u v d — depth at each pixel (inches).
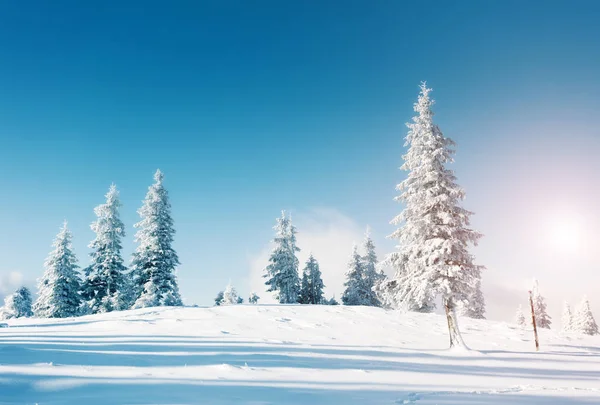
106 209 1658.5
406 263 897.5
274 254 2030.0
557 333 1244.5
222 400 279.7
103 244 1644.9
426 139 897.5
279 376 398.3
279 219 2071.9
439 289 803.4
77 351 446.3
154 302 1485.0
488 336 1042.1
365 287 2069.4
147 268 1550.2
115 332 716.7
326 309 1222.9
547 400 366.9
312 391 340.8
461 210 858.1
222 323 906.1
